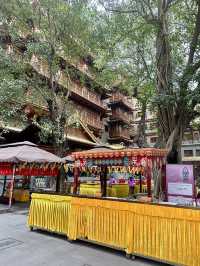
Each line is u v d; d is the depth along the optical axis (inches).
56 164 506.9
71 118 697.6
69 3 546.0
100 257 217.6
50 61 583.2
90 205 249.0
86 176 741.3
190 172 278.1
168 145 357.1
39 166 494.3
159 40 395.9
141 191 543.2
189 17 448.1
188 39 459.8
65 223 265.1
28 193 514.3
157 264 205.8
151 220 211.0
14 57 577.3
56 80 629.0
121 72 660.7
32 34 582.9
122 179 592.1
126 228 223.0
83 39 586.6
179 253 194.2
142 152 262.8
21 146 478.9
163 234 203.5
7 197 494.9
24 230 296.4
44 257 213.6
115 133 1600.6
